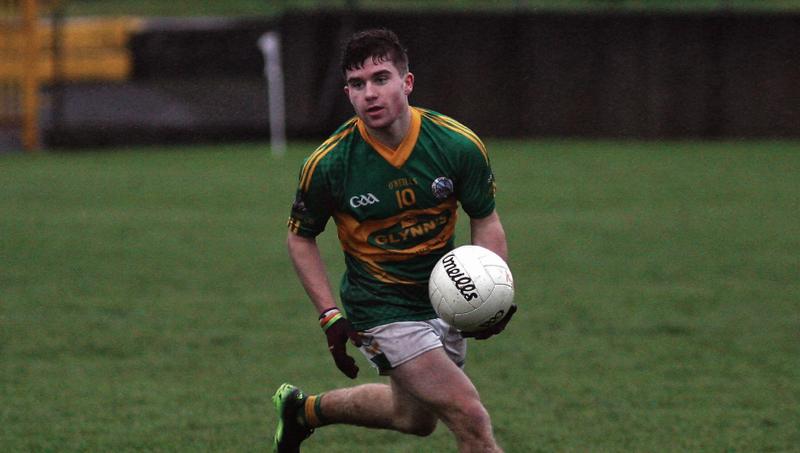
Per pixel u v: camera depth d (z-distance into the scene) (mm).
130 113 73875
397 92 13742
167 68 81125
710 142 71812
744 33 72062
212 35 80312
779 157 63594
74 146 68312
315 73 69625
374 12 68875
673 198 48469
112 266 34281
